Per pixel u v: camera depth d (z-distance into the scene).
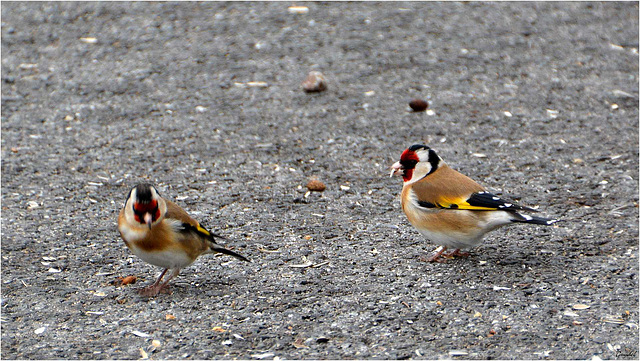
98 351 8.17
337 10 23.67
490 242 11.04
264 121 15.98
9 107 16.67
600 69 18.58
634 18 22.50
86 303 9.29
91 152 14.46
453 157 14.09
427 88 17.67
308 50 20.27
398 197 12.69
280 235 11.31
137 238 9.15
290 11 23.61
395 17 22.89
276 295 9.48
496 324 8.68
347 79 18.31
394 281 9.84
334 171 13.68
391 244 11.03
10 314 9.00
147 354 8.10
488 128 15.40
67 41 21.11
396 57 19.69
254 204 12.40
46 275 10.03
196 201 12.49
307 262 10.45
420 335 8.46
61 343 8.34
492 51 20.00
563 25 21.98
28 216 11.88
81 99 17.17
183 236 9.23
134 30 22.02
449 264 10.35
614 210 11.87
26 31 21.88
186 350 8.17
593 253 10.52
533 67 18.83
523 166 13.65
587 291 9.44
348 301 9.29
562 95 17.02
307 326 8.69
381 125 15.70
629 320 8.71
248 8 24.00
